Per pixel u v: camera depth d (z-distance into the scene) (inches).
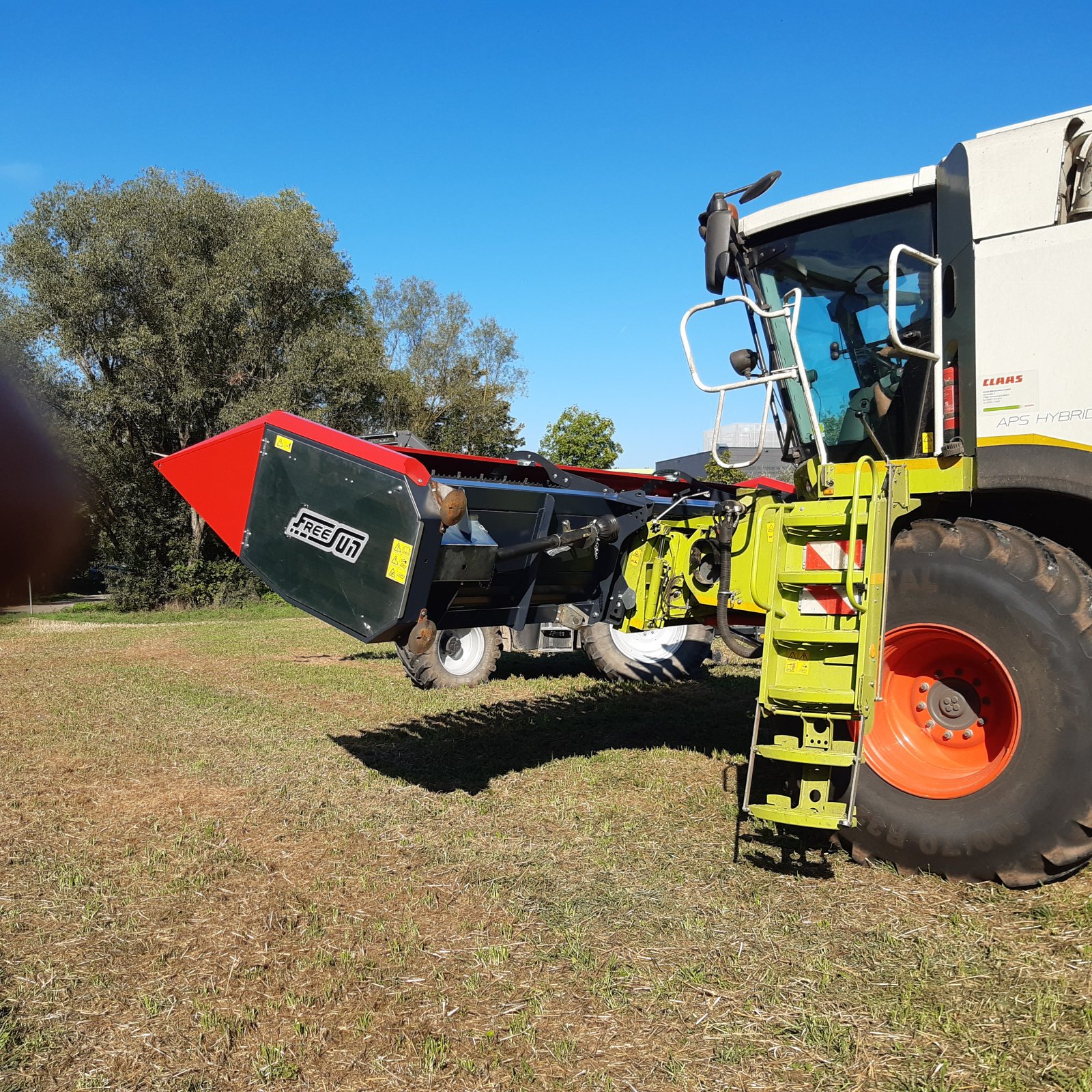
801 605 147.3
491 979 113.3
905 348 147.5
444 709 295.0
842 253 173.2
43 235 906.1
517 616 195.0
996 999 105.2
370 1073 93.8
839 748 138.3
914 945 119.9
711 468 326.3
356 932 127.3
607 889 141.5
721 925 127.7
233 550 178.1
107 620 769.6
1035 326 141.4
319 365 998.4
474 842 164.7
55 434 893.2
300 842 166.2
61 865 155.3
